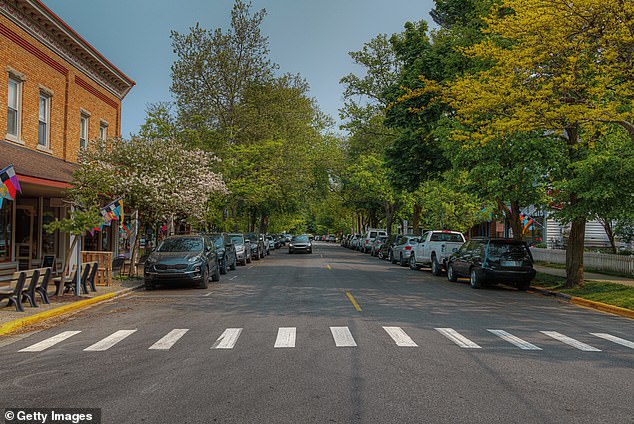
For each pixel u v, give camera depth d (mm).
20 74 16828
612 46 12914
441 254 23078
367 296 15180
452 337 9336
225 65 34531
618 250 27766
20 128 17016
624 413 5383
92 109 22438
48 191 17984
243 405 5516
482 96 14492
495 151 17219
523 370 7105
